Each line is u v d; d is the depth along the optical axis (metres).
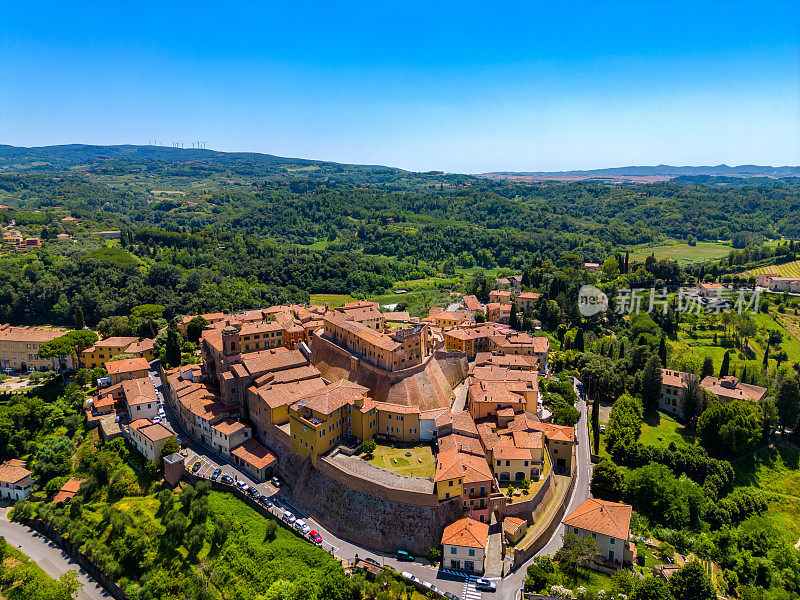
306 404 146.12
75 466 165.12
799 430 191.38
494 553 124.56
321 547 126.75
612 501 149.88
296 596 109.38
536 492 137.12
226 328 180.62
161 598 116.56
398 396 161.00
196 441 169.38
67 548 140.00
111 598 125.44
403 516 127.31
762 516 157.88
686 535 139.12
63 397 193.50
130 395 178.00
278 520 134.25
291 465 148.00
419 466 138.75
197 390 179.75
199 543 128.38
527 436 146.50
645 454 168.62
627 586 110.31
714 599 113.56
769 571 130.62
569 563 117.81
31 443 172.50
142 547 130.00
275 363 176.12
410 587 114.25
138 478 155.50
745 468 179.38
